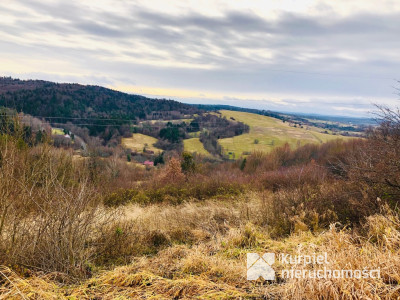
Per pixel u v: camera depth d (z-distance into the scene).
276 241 3.84
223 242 3.86
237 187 11.53
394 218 3.55
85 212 3.11
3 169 2.75
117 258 3.35
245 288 2.50
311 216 4.67
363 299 2.04
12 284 2.22
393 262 2.39
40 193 2.85
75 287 2.48
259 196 8.54
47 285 2.39
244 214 5.86
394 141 4.42
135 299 2.29
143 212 7.15
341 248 2.70
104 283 2.54
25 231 2.82
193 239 4.48
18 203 2.78
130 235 4.04
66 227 2.83
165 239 4.38
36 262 2.70
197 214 6.08
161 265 3.03
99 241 3.58
